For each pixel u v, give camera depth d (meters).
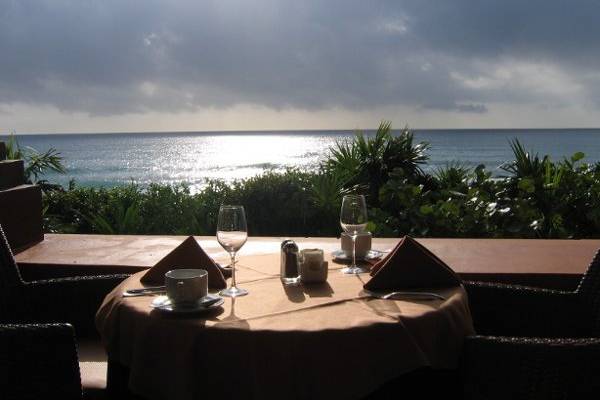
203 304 1.87
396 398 1.92
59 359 1.83
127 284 2.16
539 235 5.14
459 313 1.95
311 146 131.25
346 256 2.52
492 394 1.80
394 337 1.74
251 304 1.92
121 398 2.04
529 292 2.40
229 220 2.04
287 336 1.68
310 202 5.68
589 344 1.71
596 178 5.70
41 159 7.29
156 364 1.80
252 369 1.70
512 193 5.83
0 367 1.79
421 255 2.12
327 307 1.89
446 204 5.04
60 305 2.54
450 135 149.50
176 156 86.62
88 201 6.24
